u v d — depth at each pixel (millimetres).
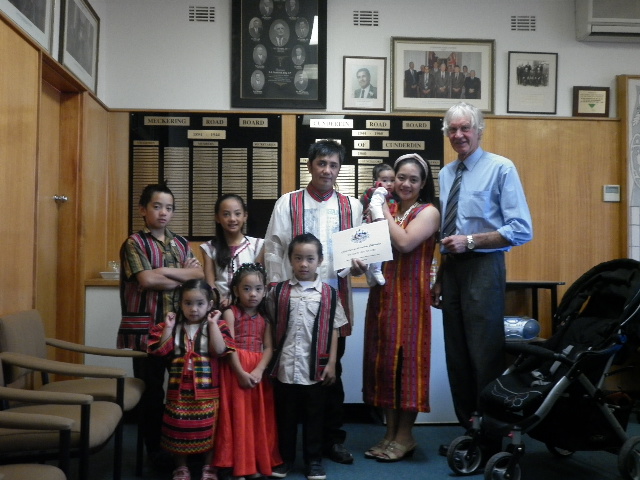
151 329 2682
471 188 2902
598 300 2891
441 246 2898
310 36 4332
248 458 2553
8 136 2613
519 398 2500
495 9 4430
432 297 3061
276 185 4266
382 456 2949
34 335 2557
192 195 4227
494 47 4402
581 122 4395
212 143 4242
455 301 2906
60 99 3680
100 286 3709
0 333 2314
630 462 2611
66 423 1754
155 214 2877
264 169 4262
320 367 2672
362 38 4383
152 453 2832
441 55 4391
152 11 4281
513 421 2564
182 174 4219
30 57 2859
